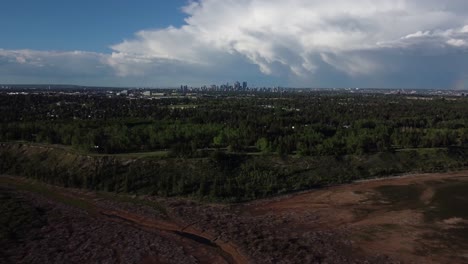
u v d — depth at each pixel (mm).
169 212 78562
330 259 57656
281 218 75750
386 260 57281
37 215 74000
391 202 84812
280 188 93500
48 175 98312
